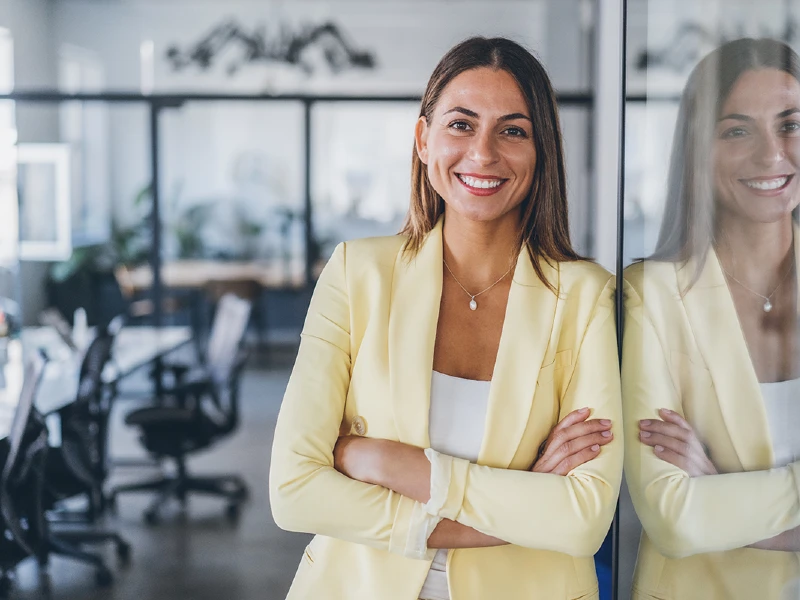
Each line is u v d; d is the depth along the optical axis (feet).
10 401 13.74
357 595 4.71
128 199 32.76
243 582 13.46
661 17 4.15
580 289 4.83
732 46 3.82
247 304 17.43
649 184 4.32
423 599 4.64
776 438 3.76
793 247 3.67
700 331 4.06
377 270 5.00
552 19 27.30
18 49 30.12
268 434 23.29
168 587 13.24
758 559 3.84
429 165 4.85
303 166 33.04
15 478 10.42
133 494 18.13
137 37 32.78
